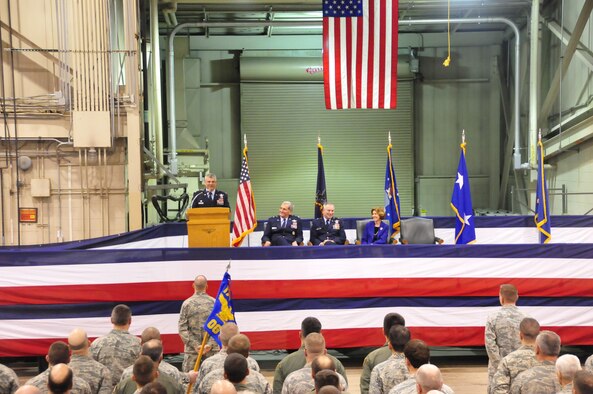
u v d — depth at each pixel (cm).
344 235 1104
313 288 900
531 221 1217
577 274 906
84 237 1185
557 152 1681
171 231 1112
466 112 2081
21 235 1182
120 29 1313
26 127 1166
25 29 1176
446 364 924
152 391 393
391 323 566
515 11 1934
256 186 2042
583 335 908
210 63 2038
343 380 486
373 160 2058
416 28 2053
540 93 1819
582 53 1580
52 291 880
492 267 905
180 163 1852
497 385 530
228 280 646
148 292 888
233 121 2050
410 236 1104
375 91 1117
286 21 1873
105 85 1159
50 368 482
